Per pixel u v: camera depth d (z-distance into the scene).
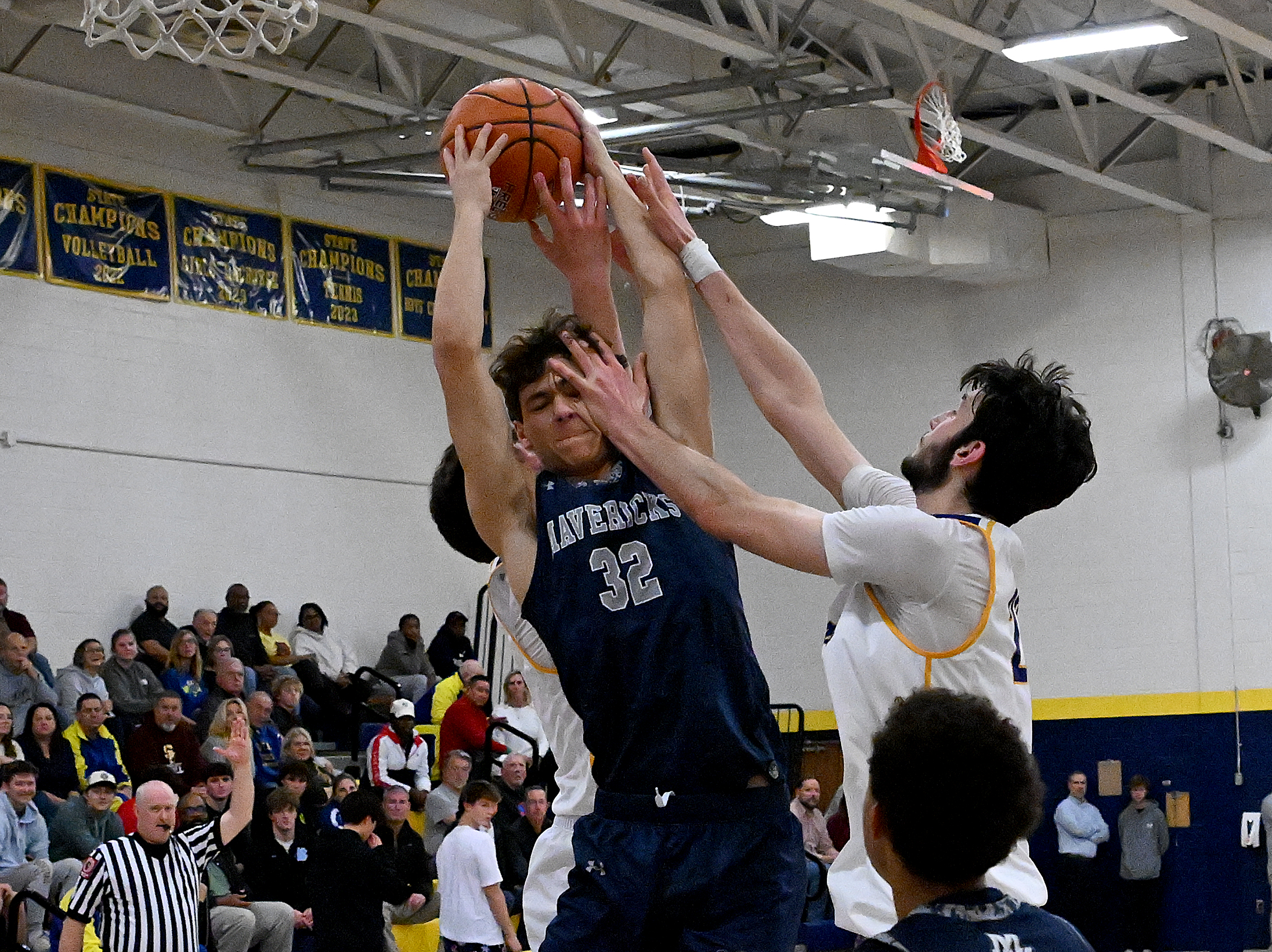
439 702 13.89
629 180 3.04
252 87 14.34
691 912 2.60
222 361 14.41
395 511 15.58
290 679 13.04
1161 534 15.62
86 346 13.47
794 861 2.68
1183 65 14.96
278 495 14.66
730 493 2.56
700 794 2.62
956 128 12.32
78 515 13.20
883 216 14.84
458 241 2.88
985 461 2.81
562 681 2.72
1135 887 15.02
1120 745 15.50
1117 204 16.12
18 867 9.46
